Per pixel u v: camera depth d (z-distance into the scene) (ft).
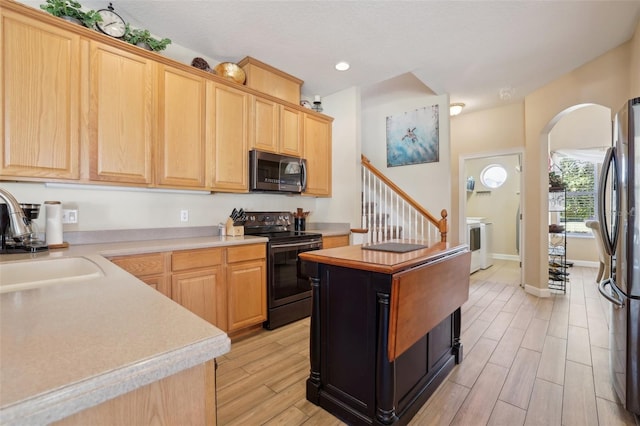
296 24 8.14
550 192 14.58
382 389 4.84
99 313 2.38
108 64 6.96
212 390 2.04
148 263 6.86
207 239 8.73
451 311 6.25
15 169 5.81
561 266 14.02
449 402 5.90
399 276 4.69
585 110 17.62
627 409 5.40
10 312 2.38
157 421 1.79
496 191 22.09
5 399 1.29
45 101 6.14
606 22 8.09
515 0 7.20
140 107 7.45
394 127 14.96
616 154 6.03
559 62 10.42
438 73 11.24
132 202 8.29
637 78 8.16
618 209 5.84
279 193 11.51
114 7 7.38
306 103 12.16
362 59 10.10
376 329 5.02
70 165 6.45
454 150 16.56
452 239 16.46
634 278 5.35
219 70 9.52
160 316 2.32
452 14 7.74
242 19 7.91
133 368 1.60
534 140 13.09
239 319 8.56
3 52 5.67
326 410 5.66
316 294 5.86
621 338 5.66
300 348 8.13
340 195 12.79
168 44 8.19
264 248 9.22
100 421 1.60
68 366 1.56
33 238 6.27
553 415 5.51
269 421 5.39
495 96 13.67
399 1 7.23
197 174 8.52
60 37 6.32
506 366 7.22
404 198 12.23
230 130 9.28
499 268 18.72
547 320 10.16
